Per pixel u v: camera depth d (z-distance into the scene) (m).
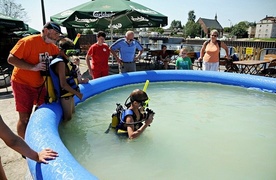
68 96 3.22
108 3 7.15
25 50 2.92
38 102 3.32
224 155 2.67
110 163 2.44
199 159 2.57
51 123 2.71
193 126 3.50
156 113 4.04
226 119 3.82
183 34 88.00
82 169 1.79
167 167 2.39
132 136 2.84
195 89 5.89
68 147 2.77
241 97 5.19
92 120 3.64
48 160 1.83
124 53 6.32
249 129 3.43
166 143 2.92
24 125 3.16
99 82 5.29
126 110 2.96
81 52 14.75
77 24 8.72
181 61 7.43
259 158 2.62
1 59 13.99
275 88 5.45
